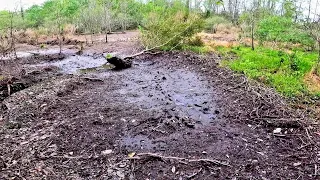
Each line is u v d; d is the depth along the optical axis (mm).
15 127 5477
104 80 9070
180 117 5871
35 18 26547
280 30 14898
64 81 8633
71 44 17656
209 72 9430
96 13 21875
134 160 4336
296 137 5043
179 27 13539
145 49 13273
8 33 18000
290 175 4008
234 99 6809
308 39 13820
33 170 4098
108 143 4875
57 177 3955
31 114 6055
